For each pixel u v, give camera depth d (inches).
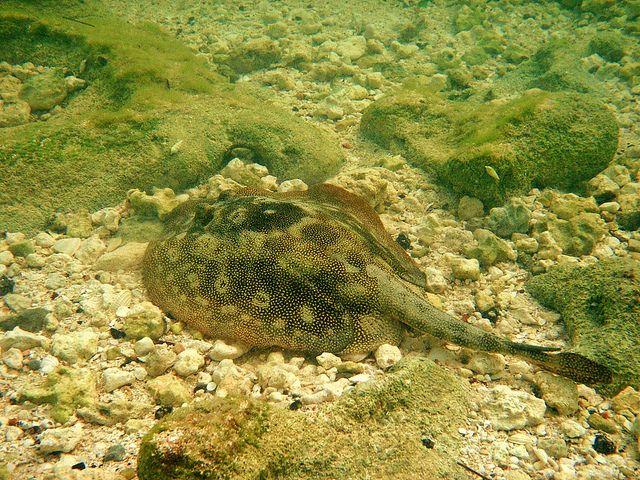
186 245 23.5
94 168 29.6
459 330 21.2
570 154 30.8
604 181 30.6
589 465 18.2
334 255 22.3
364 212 26.8
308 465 16.9
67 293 23.8
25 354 20.8
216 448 15.9
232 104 34.7
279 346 21.8
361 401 18.5
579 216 27.8
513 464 18.1
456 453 18.2
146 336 21.6
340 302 21.7
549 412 19.9
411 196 30.7
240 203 24.4
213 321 21.9
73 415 18.8
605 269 23.5
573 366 20.1
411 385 19.3
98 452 17.9
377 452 17.7
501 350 20.8
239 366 21.3
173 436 15.8
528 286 25.2
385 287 22.1
